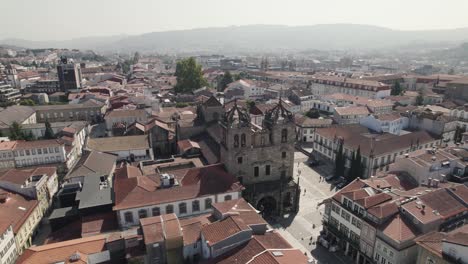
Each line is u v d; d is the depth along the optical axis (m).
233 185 83.06
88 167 97.19
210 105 119.94
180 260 59.59
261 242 56.94
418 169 84.25
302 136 152.62
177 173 85.19
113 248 58.84
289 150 94.25
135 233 65.00
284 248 56.44
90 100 194.38
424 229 63.69
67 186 88.56
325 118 169.75
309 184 110.50
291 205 94.25
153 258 57.78
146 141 121.62
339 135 126.12
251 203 88.75
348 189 78.88
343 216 75.69
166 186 79.56
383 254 65.00
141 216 74.00
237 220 60.78
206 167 88.06
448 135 133.75
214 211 69.88
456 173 87.94
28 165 113.50
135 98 196.12
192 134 120.56
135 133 136.12
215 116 121.31
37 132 150.50
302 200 100.06
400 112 158.62
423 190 75.44
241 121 87.44
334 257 74.75
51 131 146.12
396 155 114.62
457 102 189.12
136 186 76.94
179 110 176.12
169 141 130.62
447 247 53.78
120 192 76.38
